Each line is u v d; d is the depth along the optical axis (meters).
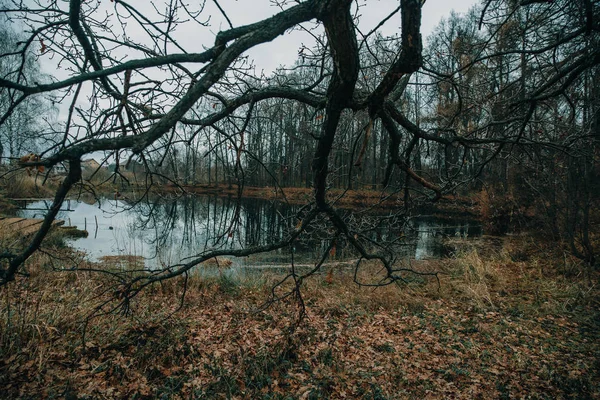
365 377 4.28
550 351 4.98
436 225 16.66
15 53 1.94
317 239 3.88
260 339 5.04
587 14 2.02
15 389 3.40
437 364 4.67
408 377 4.31
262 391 3.91
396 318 6.31
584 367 4.50
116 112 2.14
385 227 3.65
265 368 4.35
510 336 5.48
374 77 2.95
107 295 6.07
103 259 10.30
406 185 3.17
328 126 1.95
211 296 7.02
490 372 4.45
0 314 4.36
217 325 5.53
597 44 2.47
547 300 6.92
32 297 5.33
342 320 6.11
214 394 3.80
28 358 3.85
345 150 3.45
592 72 4.69
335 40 1.49
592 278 7.55
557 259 8.79
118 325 4.88
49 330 4.27
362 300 7.04
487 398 3.91
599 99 4.45
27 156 1.44
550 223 9.15
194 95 1.35
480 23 2.39
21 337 4.11
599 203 8.29
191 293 6.96
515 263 9.28
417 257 11.02
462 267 8.76
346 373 4.38
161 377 4.05
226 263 10.28
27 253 1.76
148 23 2.19
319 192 2.50
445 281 8.23
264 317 5.92
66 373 3.78
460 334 5.62
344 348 5.04
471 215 18.25
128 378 3.92
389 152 2.57
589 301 6.72
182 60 1.53
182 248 11.96
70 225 15.66
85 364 4.00
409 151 2.64
